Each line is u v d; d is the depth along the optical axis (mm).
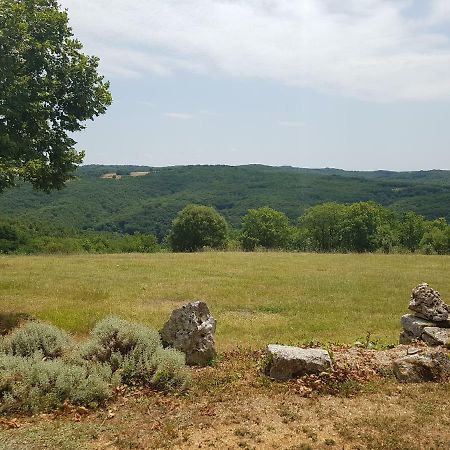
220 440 5719
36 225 52750
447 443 5730
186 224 57594
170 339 9133
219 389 7504
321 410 6699
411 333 10438
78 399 6844
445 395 7297
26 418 6402
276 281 20438
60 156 13797
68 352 8516
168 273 21969
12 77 12227
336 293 18016
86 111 14125
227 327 12602
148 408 6730
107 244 53719
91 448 5527
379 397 7211
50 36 13508
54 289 16969
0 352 8023
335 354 9031
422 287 10797
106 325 8703
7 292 16234
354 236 53719
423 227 57781
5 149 12195
